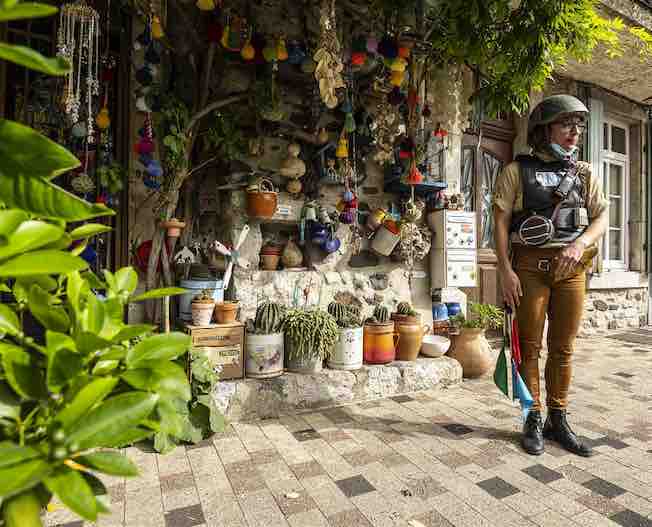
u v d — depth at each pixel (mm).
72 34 2590
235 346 2945
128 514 1804
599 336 5676
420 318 3619
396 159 3934
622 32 4250
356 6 3367
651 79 5438
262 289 3459
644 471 2186
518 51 2840
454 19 2832
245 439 2551
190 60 3479
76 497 550
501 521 1771
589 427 2746
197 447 2445
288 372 3141
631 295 6281
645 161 6359
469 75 4016
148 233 3338
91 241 3088
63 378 641
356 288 3854
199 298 2926
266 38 3271
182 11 3238
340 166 3629
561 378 2504
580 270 2461
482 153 4965
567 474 2152
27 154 591
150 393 685
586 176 2484
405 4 3074
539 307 2486
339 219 3674
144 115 3322
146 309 3258
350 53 3447
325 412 2998
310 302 3633
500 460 2295
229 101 3342
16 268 628
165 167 3299
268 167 3561
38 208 626
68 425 613
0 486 515
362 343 3336
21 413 712
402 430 2688
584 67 5109
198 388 2545
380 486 2031
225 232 3557
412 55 3467
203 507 1857
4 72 2914
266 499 1920
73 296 774
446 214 3996
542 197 2438
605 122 6105
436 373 3492
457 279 4020
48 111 3068
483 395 3350
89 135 2748
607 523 1759
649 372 4020
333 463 2258
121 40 3262
